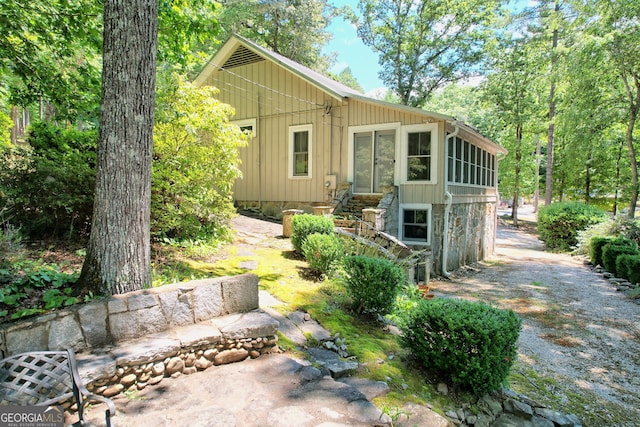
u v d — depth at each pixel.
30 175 4.57
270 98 11.45
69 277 3.23
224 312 3.41
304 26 21.06
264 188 11.71
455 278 9.31
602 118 11.59
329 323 4.05
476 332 3.07
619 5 9.95
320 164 10.59
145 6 3.12
